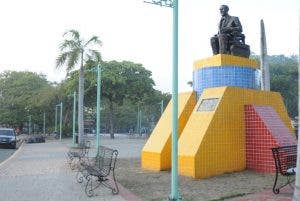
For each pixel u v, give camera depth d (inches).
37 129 3065.9
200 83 638.5
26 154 966.4
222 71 614.5
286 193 373.7
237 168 533.6
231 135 531.2
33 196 391.9
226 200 353.4
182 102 614.5
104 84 2148.1
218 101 530.3
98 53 1251.8
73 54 1228.5
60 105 2407.7
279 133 531.2
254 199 350.0
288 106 2551.7
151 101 2420.0
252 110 544.1
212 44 664.4
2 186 450.9
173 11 346.0
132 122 3698.3
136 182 470.0
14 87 2896.2
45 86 2851.9
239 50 641.6
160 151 564.7
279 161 374.9
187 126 540.1
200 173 488.1
